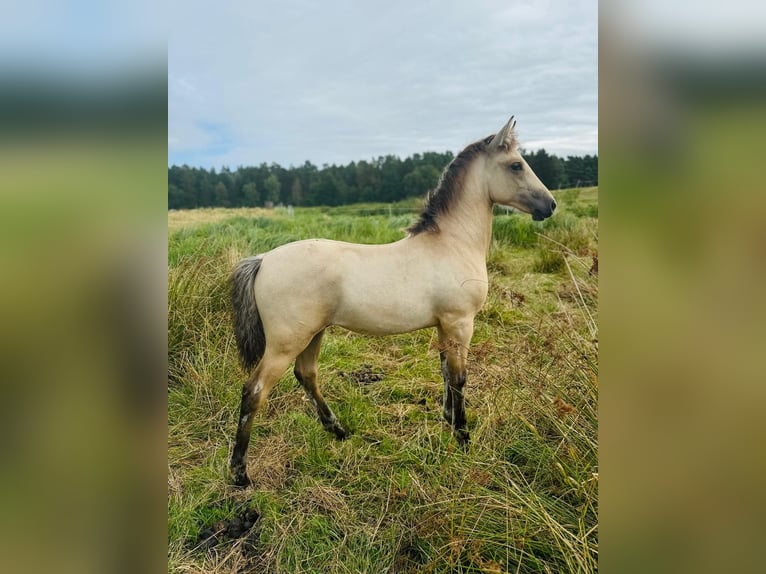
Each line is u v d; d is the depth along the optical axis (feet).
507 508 5.41
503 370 8.12
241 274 7.20
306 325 6.97
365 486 7.04
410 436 8.07
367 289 7.09
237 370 10.17
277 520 6.45
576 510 5.65
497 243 20.75
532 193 7.80
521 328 11.19
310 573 5.68
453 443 7.39
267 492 7.00
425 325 7.70
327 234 23.34
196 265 11.76
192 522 6.41
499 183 7.85
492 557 5.37
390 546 5.85
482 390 9.00
